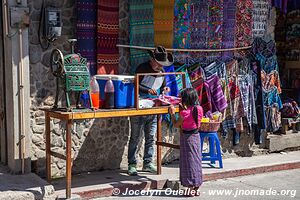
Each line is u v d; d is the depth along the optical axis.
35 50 5.68
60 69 4.95
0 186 5.09
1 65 5.77
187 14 6.65
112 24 6.09
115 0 6.09
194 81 6.77
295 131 8.28
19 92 5.51
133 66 6.34
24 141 5.58
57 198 5.02
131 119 5.99
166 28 6.47
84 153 6.13
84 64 5.08
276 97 7.69
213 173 6.31
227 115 7.16
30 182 5.28
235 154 7.47
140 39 6.33
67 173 4.98
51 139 5.88
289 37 9.02
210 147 6.64
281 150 7.96
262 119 7.47
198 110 5.34
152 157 6.30
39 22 5.67
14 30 5.44
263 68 7.50
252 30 7.36
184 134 5.40
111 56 6.12
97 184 5.58
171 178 5.90
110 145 6.33
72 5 5.87
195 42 6.77
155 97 5.71
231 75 7.18
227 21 7.03
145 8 6.33
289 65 9.08
